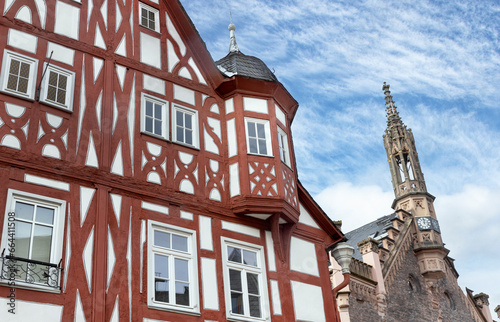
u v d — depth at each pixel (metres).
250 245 15.06
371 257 27.39
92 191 12.96
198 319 13.17
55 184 12.52
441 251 31.80
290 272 15.52
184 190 14.50
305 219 17.05
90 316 11.67
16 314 10.86
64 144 13.04
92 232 12.52
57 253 11.90
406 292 28.95
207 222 14.55
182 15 16.77
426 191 34.94
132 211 13.34
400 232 31.44
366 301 25.55
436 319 30.05
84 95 13.94
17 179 12.07
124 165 13.74
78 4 15.04
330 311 15.86
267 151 16.03
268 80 16.67
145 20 16.30
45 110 13.10
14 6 13.92
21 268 11.33
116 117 14.20
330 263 25.17
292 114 18.02
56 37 14.23
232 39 19.38
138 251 12.98
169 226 13.78
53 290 11.45
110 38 15.20
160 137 14.70
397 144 37.34
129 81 14.96
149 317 12.42
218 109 16.45
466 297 33.78
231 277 14.38
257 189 15.29
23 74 13.30
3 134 12.31
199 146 15.41
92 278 12.06
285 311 14.82
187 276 13.63
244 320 13.95
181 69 16.25
